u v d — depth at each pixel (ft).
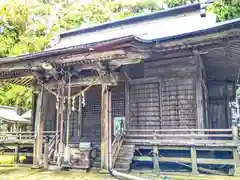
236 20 20.95
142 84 34.06
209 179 22.63
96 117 37.63
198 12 39.11
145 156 27.94
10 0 99.04
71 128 38.34
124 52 22.17
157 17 42.42
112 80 25.45
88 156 27.07
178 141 26.61
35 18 107.96
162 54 29.50
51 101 41.04
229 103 43.37
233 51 28.68
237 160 24.03
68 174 24.84
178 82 31.83
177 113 31.24
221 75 42.75
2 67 27.48
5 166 31.68
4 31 97.25
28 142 36.78
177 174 25.46
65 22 101.04
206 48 26.25
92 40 44.06
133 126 33.60
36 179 22.26
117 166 26.32
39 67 26.48
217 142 25.05
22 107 100.37
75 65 26.20
